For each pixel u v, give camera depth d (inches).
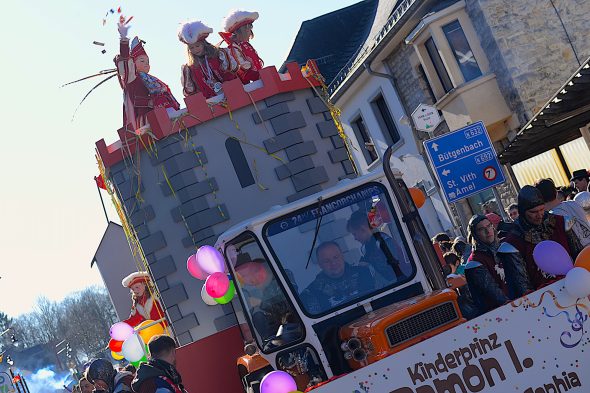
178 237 375.9
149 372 285.4
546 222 302.0
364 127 1259.8
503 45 887.7
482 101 908.0
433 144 492.1
